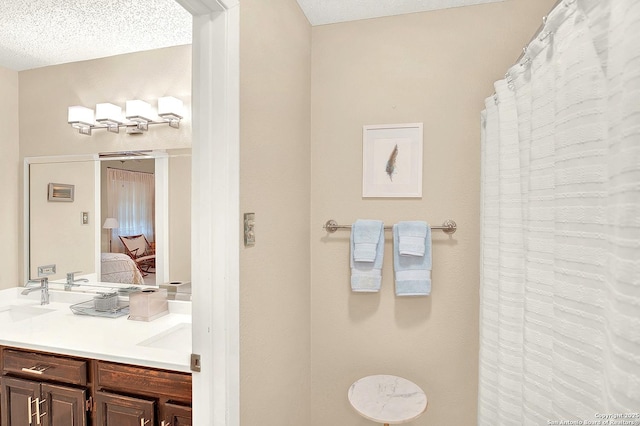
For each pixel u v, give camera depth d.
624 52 0.61
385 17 1.88
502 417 1.31
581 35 0.77
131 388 1.38
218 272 1.05
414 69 1.85
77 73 2.19
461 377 1.80
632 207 0.59
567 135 0.82
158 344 1.59
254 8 1.25
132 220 2.09
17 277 2.28
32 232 2.27
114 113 2.06
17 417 1.52
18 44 1.99
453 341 1.81
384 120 1.88
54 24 1.79
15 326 1.71
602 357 0.73
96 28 1.84
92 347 1.43
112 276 2.12
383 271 1.89
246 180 1.19
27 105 2.27
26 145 2.27
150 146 2.07
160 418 1.34
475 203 1.78
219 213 1.05
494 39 1.75
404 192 1.85
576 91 0.79
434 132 1.82
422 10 1.82
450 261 1.81
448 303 1.81
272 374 1.43
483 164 1.68
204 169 1.06
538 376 1.02
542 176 1.01
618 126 0.64
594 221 0.75
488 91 1.76
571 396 0.81
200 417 1.07
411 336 1.86
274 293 1.44
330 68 1.95
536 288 1.03
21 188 2.28
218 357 1.06
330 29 1.94
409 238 1.74
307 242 1.91
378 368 1.90
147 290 1.96
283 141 1.54
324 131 1.96
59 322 1.77
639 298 0.58
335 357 1.96
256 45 1.26
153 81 2.05
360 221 1.84
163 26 1.82
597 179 0.74
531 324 1.05
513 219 1.29
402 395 1.62
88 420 1.43
